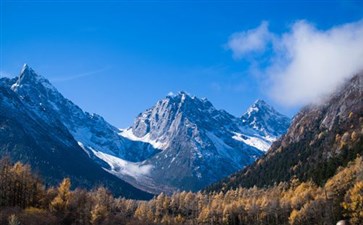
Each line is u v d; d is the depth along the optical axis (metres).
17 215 190.38
